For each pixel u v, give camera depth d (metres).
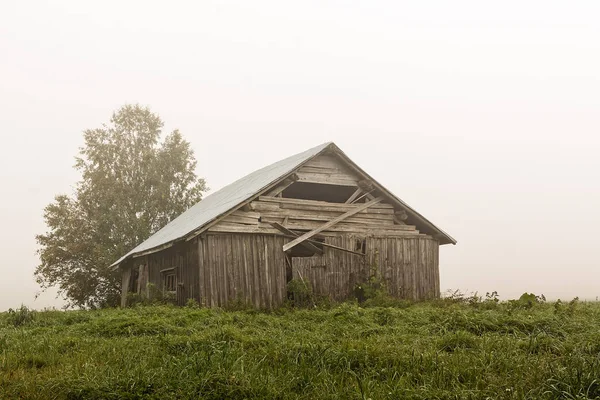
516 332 11.95
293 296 22.39
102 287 42.69
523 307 17.02
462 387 7.93
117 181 44.47
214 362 8.88
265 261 22.14
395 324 13.83
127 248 41.66
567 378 7.50
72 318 17.05
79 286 42.09
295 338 11.53
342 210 23.89
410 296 24.61
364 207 24.38
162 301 23.94
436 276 25.52
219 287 21.11
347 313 15.54
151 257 28.66
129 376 8.30
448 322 12.99
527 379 7.89
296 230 23.11
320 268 22.97
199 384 8.00
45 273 41.97
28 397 7.86
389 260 24.45
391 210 24.95
